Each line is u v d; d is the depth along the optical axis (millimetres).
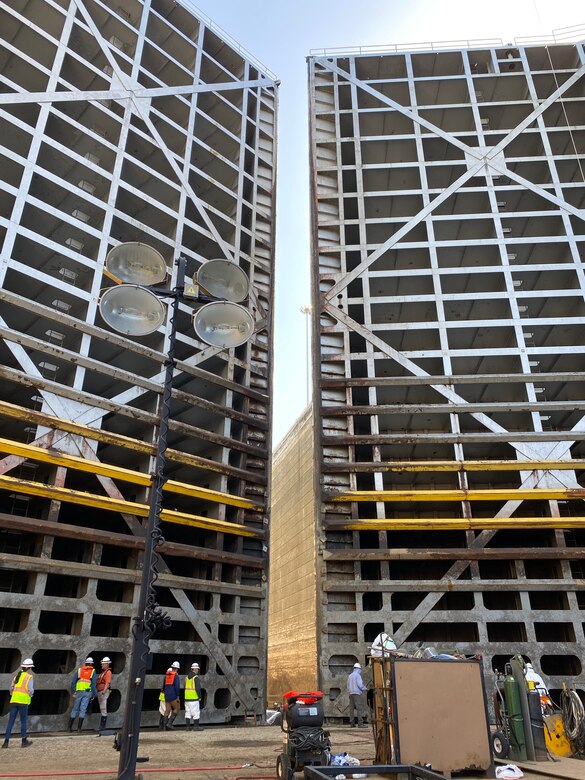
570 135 36688
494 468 27906
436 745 10336
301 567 46875
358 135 36656
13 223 24656
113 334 26266
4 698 20562
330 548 26734
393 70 40594
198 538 29812
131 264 12453
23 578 24188
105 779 10266
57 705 23234
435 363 32312
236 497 27672
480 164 35625
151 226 32250
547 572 28562
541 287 33969
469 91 37812
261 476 29391
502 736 12617
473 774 10555
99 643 21125
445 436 28578
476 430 31516
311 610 42938
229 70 40812
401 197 35344
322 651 24422
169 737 17328
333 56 40312
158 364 28047
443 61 40188
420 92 39312
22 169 26812
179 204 32000
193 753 13836
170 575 24109
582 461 27938
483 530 26859
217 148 37750
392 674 10750
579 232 34156
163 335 28344
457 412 29172
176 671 20766
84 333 25438
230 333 12516
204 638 24203
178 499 28156
